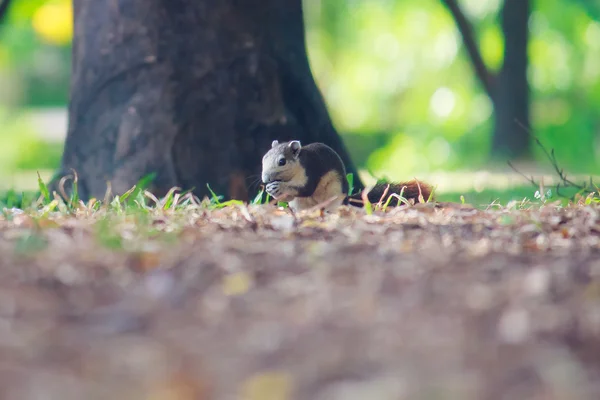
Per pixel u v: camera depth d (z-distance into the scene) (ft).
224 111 43.09
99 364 14.90
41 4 125.70
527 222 28.81
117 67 43.57
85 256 22.16
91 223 28.53
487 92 107.45
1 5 70.49
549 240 26.04
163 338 16.21
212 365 14.87
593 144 143.84
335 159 37.17
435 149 137.39
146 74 43.14
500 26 108.78
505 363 14.92
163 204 34.60
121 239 23.56
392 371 14.56
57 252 22.61
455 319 17.20
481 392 13.78
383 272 20.72
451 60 149.18
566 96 148.66
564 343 15.92
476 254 23.02
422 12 151.33
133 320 17.19
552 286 19.40
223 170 42.91
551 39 145.89
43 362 14.97
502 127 106.42
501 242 25.32
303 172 35.58
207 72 43.09
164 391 13.78
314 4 160.15
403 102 157.38
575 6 141.59
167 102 42.88
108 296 18.86
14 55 172.96
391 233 26.63
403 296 18.79
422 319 17.21
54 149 140.36
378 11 155.84
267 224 28.32
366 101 159.43
